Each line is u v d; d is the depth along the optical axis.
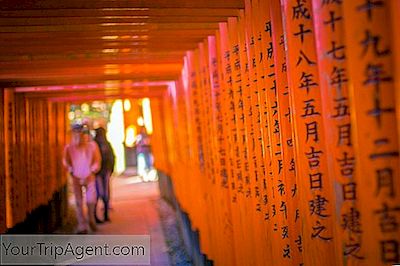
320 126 2.07
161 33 4.10
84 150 7.50
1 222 5.59
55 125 9.58
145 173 18.30
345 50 1.79
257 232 3.01
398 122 1.56
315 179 2.09
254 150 3.05
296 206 2.50
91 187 7.65
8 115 6.28
